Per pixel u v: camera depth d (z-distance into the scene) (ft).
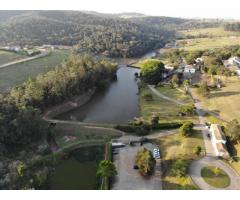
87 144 258.98
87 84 405.18
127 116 334.03
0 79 406.62
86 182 206.90
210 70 460.96
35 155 232.94
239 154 229.25
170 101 355.77
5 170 202.90
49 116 323.16
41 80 353.10
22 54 555.28
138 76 498.69
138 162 209.77
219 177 201.36
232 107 325.21
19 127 247.09
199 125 284.41
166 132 270.05
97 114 340.39
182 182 196.03
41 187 199.21
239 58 558.56
